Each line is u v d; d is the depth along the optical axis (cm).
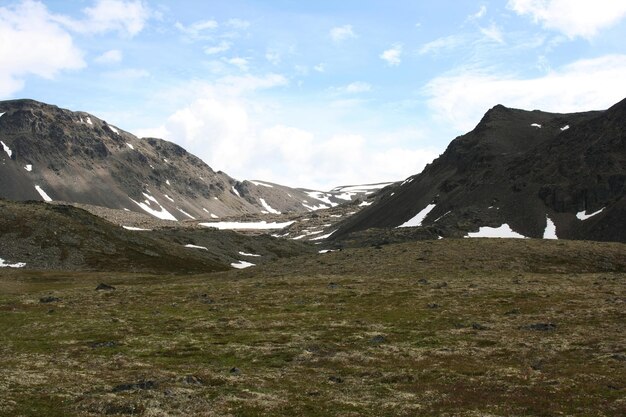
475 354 4438
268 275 11338
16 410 2803
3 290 9512
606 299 6506
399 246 12812
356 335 5291
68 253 15350
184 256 18475
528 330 5228
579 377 3516
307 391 3428
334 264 11644
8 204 17950
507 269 10238
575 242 12750
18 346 4994
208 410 2917
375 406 3062
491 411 2892
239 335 5438
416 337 5181
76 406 2898
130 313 6800
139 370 3991
